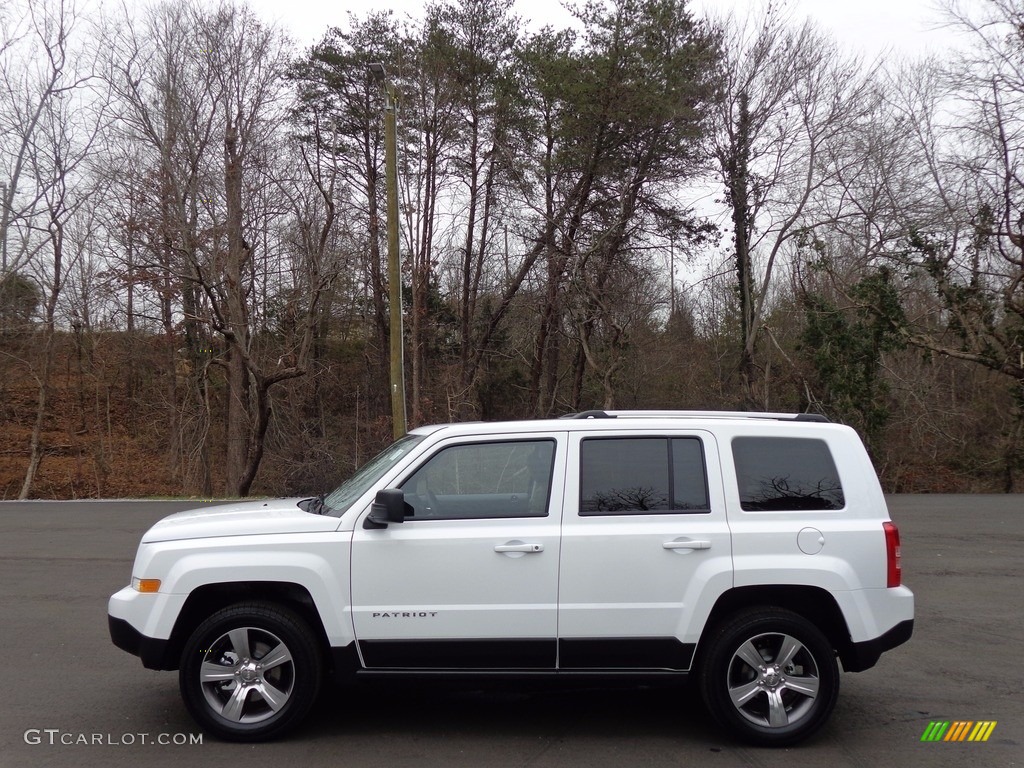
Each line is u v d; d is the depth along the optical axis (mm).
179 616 4898
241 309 24297
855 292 26781
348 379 36906
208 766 4562
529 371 36094
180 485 29859
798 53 27922
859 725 5309
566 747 4914
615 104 26891
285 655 4926
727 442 5152
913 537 13070
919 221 26922
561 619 4859
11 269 27281
